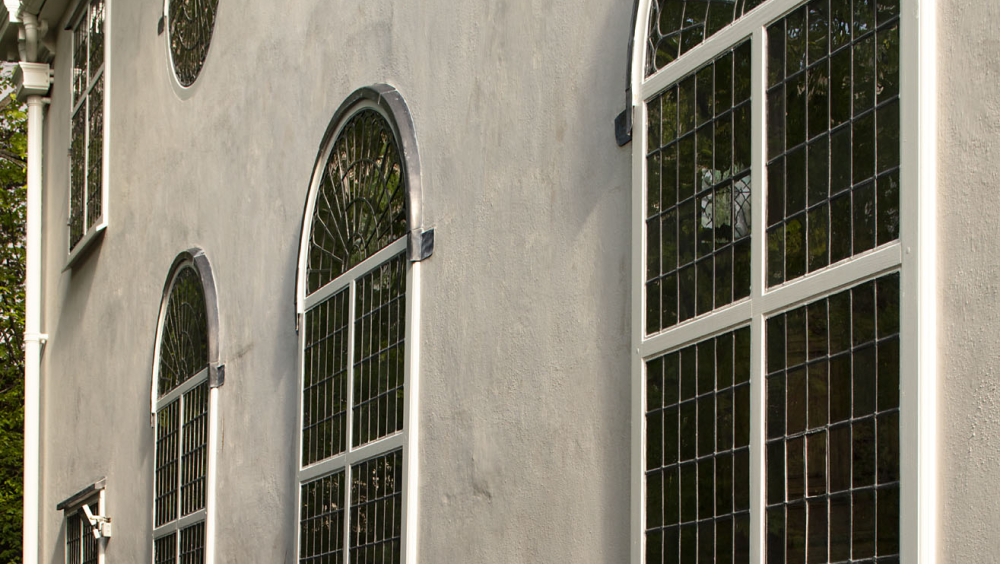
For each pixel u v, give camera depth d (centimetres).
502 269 601
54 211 1542
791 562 390
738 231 432
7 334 2206
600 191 532
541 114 582
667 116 476
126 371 1223
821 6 401
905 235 360
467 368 623
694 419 445
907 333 355
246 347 925
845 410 375
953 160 353
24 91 1566
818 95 398
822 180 394
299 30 883
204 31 1068
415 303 670
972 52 350
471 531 605
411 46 717
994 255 339
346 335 756
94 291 1345
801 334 395
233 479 927
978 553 333
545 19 586
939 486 346
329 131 798
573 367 539
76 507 1352
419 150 693
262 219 919
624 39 526
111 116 1312
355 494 724
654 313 474
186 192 1084
